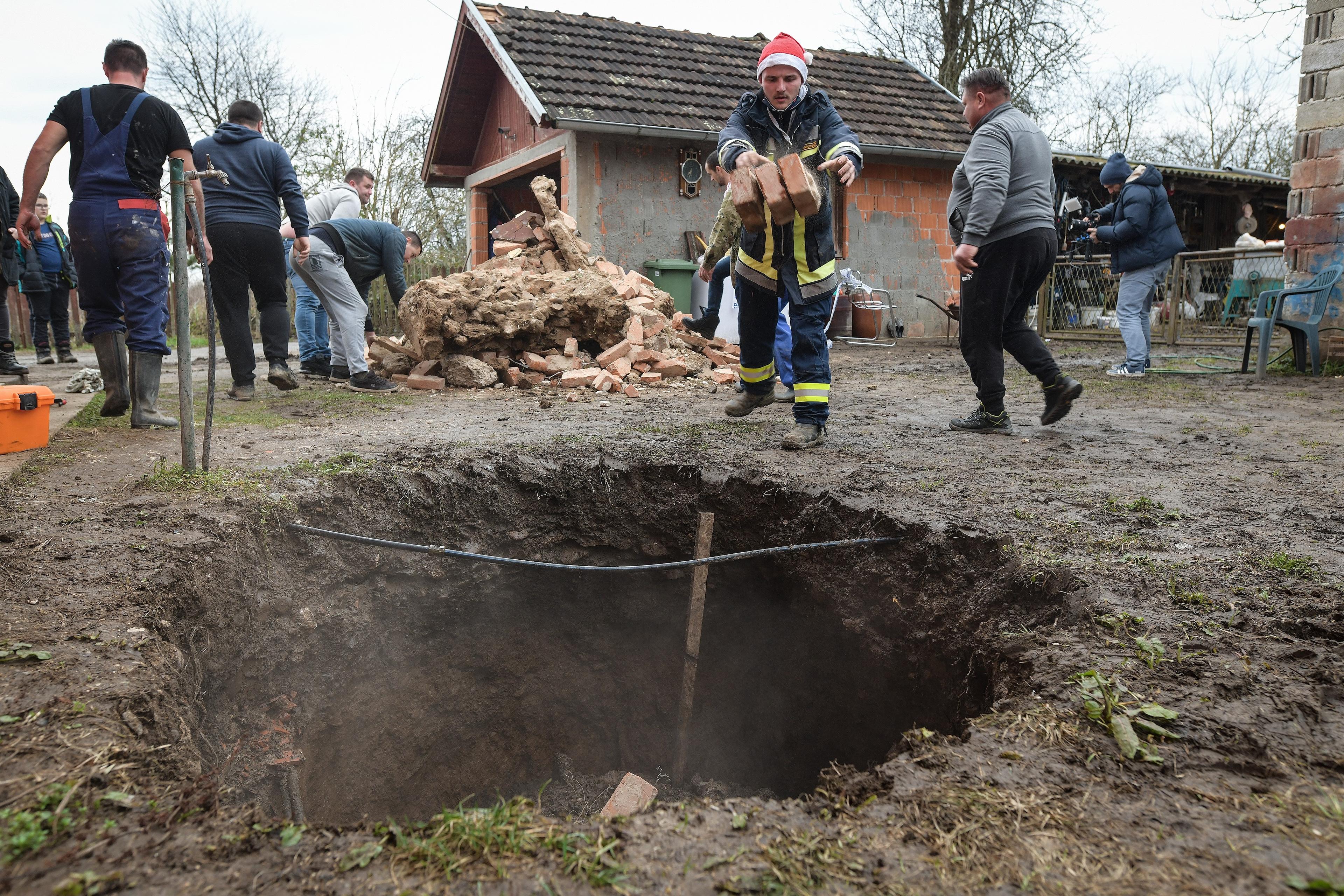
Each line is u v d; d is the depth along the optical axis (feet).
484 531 14.05
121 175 14.44
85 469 12.44
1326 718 5.87
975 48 67.46
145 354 15.35
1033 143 14.55
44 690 6.02
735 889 4.32
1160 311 38.68
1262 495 11.33
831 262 14.20
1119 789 5.17
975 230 14.20
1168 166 52.01
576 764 17.15
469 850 4.64
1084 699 6.17
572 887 4.36
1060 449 14.53
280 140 67.41
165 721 6.23
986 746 5.76
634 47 42.50
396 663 13.89
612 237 37.32
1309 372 25.48
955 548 10.11
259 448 14.33
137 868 4.39
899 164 43.29
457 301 23.54
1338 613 7.34
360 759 13.80
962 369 28.17
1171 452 14.17
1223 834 4.68
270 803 10.05
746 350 16.80
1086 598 8.00
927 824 4.87
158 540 9.34
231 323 20.01
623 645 16.60
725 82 41.75
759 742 15.55
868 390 23.20
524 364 24.54
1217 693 6.19
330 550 12.03
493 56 42.22
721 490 13.60
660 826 4.90
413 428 16.80
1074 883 4.32
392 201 68.80
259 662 10.59
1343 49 24.59
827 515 12.00
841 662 12.94
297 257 21.29
